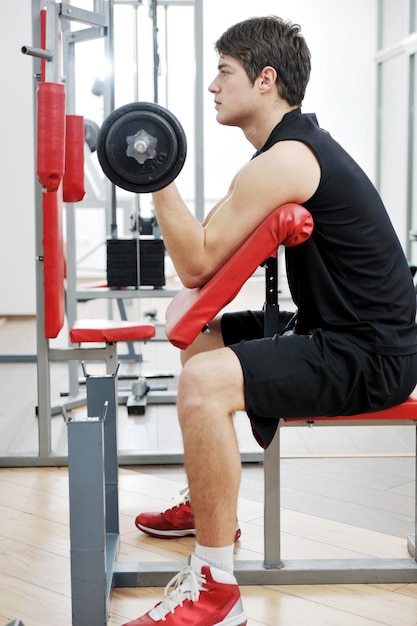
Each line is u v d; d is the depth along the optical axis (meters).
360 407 1.53
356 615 1.59
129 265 3.26
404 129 6.28
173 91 7.18
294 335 1.52
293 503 2.21
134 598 1.66
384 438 2.91
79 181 2.56
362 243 1.52
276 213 1.47
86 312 6.01
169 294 3.27
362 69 6.99
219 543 1.44
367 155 7.08
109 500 1.86
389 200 6.70
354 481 2.40
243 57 1.58
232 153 7.38
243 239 1.52
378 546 1.91
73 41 3.09
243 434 2.95
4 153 5.62
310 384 1.47
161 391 3.57
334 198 1.51
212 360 1.46
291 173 1.49
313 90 7.03
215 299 1.51
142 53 6.85
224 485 1.42
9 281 5.75
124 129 1.40
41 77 2.24
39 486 2.38
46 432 2.58
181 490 2.13
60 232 2.45
